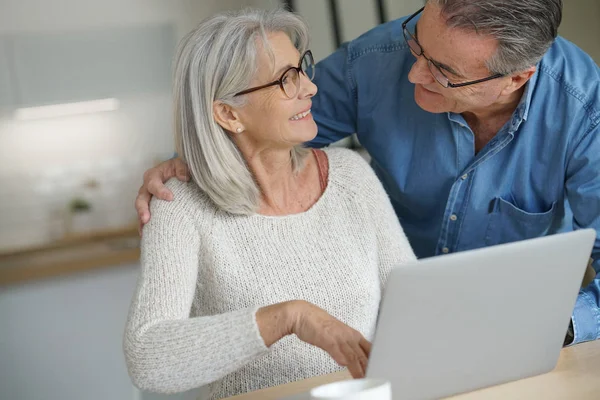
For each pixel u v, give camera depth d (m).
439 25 1.62
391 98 2.02
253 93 1.65
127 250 4.25
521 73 1.68
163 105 4.96
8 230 4.72
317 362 1.71
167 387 1.49
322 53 4.73
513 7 1.57
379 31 2.08
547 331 1.39
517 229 1.99
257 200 1.75
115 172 4.91
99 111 4.89
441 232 2.05
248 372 1.71
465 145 1.94
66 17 4.82
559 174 1.89
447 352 1.30
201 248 1.73
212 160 1.68
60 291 4.15
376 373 1.27
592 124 1.81
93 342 4.20
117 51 4.92
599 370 1.45
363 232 1.80
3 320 4.09
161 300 1.59
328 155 1.89
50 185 4.82
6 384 4.09
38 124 4.79
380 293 1.83
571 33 3.70
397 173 2.06
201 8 4.98
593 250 1.86
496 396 1.36
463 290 1.24
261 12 1.70
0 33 4.74
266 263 1.72
